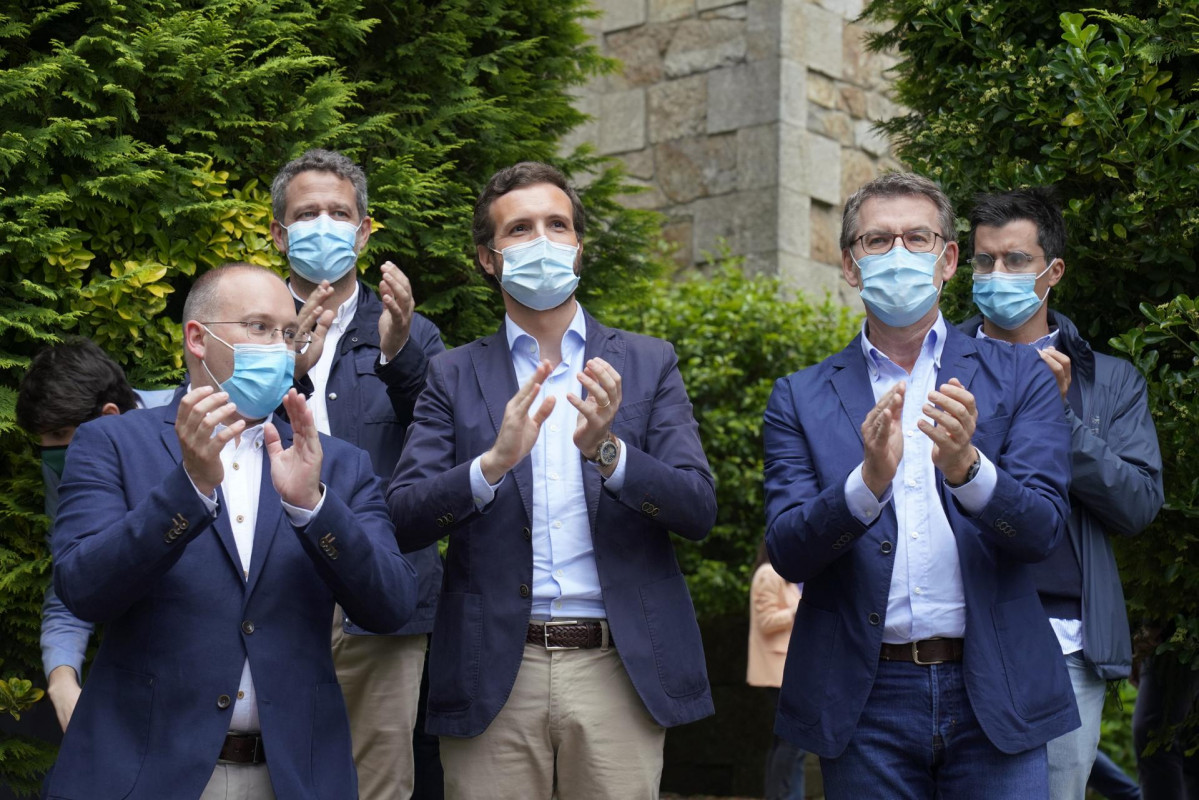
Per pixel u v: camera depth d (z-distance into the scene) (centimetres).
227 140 435
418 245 482
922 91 487
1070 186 419
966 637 301
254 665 265
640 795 310
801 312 862
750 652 665
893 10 498
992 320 373
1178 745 436
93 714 263
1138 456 356
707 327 845
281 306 280
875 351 328
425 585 381
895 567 308
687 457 320
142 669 263
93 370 347
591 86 1008
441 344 405
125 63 399
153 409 288
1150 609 414
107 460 276
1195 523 393
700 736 805
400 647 380
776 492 321
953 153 433
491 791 309
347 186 384
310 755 268
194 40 415
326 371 386
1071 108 404
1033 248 367
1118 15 412
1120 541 410
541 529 317
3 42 408
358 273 465
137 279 394
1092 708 343
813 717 311
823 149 959
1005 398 318
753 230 939
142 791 255
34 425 345
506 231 332
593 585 314
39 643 384
